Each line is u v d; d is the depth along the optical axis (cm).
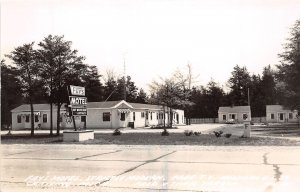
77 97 2623
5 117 5759
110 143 2348
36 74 3225
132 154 1758
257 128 4397
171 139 2561
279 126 5044
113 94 8575
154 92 6131
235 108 8219
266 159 1484
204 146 2045
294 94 4038
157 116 5978
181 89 5681
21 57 3181
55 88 3241
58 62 3231
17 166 1395
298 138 2495
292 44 3941
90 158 1625
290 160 1449
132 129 4462
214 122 8456
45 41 3192
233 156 1606
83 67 3306
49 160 1579
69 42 3234
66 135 2531
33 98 3334
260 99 9181
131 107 5047
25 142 2595
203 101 9181
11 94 3322
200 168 1274
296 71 3969
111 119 4797
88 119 4919
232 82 9769
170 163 1412
